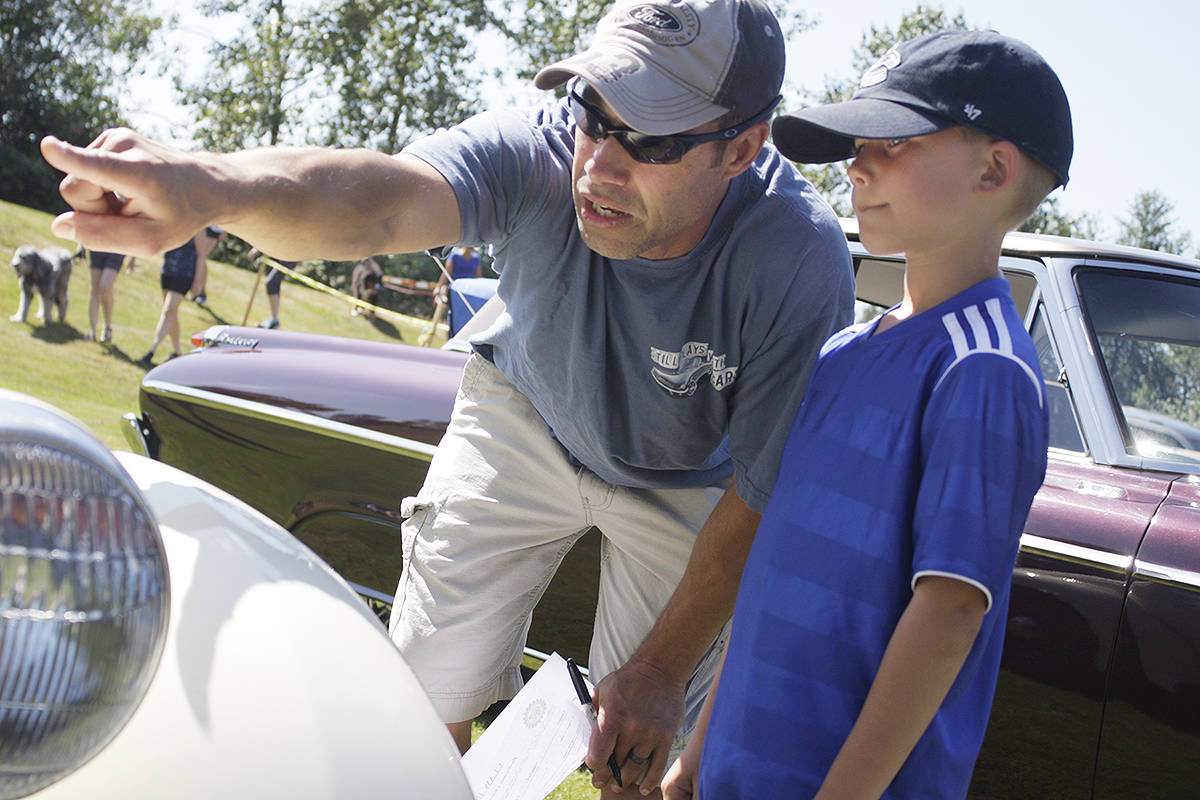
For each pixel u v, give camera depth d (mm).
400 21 26109
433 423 2789
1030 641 2139
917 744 1222
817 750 1243
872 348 1330
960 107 1234
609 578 2207
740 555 1785
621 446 1929
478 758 1640
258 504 3092
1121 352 2479
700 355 1745
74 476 760
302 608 990
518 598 2145
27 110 27812
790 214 1671
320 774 866
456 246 1700
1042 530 2164
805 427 1369
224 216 1173
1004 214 1295
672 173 1510
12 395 806
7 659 710
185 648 884
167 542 988
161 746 818
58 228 1049
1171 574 1997
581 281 1733
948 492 1152
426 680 2125
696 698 2107
